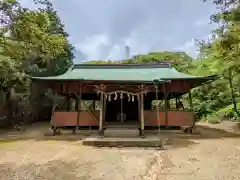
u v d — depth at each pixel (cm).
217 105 2289
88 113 1355
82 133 1345
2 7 1167
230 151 875
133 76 1367
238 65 1472
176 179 565
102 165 690
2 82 1698
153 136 1158
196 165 691
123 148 955
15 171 628
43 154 836
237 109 1938
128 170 641
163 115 1327
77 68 1580
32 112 2275
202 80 1329
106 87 1167
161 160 751
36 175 596
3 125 1839
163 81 1162
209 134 1347
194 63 2439
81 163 711
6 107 1902
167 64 1578
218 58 1631
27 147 972
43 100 2531
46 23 1430
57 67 2584
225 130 1527
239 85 1825
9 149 928
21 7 1234
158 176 590
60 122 1345
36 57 2080
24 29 1281
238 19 1376
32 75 2055
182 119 1320
